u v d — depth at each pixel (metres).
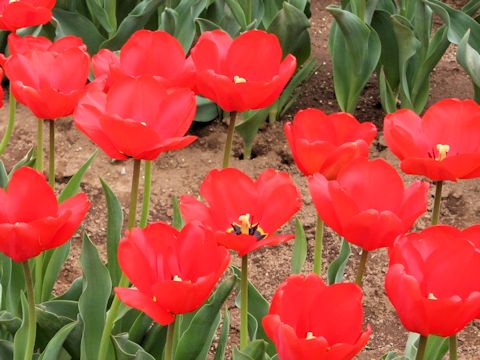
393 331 1.43
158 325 1.15
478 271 0.83
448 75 1.95
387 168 0.90
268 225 0.92
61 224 0.87
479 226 0.85
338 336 0.82
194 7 1.75
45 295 1.28
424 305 0.80
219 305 1.04
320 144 0.94
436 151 1.03
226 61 1.08
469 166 0.95
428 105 1.85
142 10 1.73
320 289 0.81
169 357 0.90
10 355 1.11
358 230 0.87
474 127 1.02
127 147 0.92
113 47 1.74
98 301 1.09
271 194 0.91
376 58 1.70
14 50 1.19
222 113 1.80
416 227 1.58
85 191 1.65
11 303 1.24
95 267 1.09
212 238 0.84
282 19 1.66
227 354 1.38
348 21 1.62
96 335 1.10
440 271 0.84
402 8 1.81
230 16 1.82
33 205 0.88
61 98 1.03
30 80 1.08
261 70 1.09
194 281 0.86
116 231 1.21
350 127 1.00
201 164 1.70
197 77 1.05
